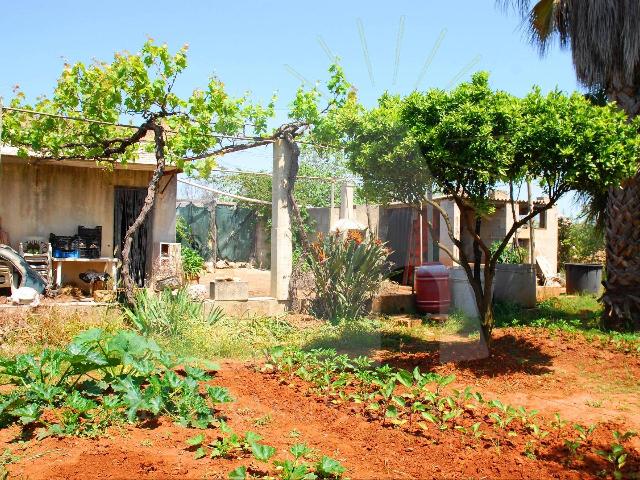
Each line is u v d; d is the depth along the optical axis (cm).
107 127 1048
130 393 480
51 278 1107
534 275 1344
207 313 812
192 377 526
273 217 816
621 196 1088
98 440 429
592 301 1410
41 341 761
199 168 1152
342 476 389
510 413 548
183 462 392
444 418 520
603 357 859
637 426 568
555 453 475
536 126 721
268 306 787
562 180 760
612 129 739
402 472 407
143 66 924
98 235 1200
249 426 484
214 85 984
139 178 1264
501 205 1772
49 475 367
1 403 465
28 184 1172
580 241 2112
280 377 629
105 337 555
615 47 1026
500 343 937
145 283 1193
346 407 544
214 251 1831
